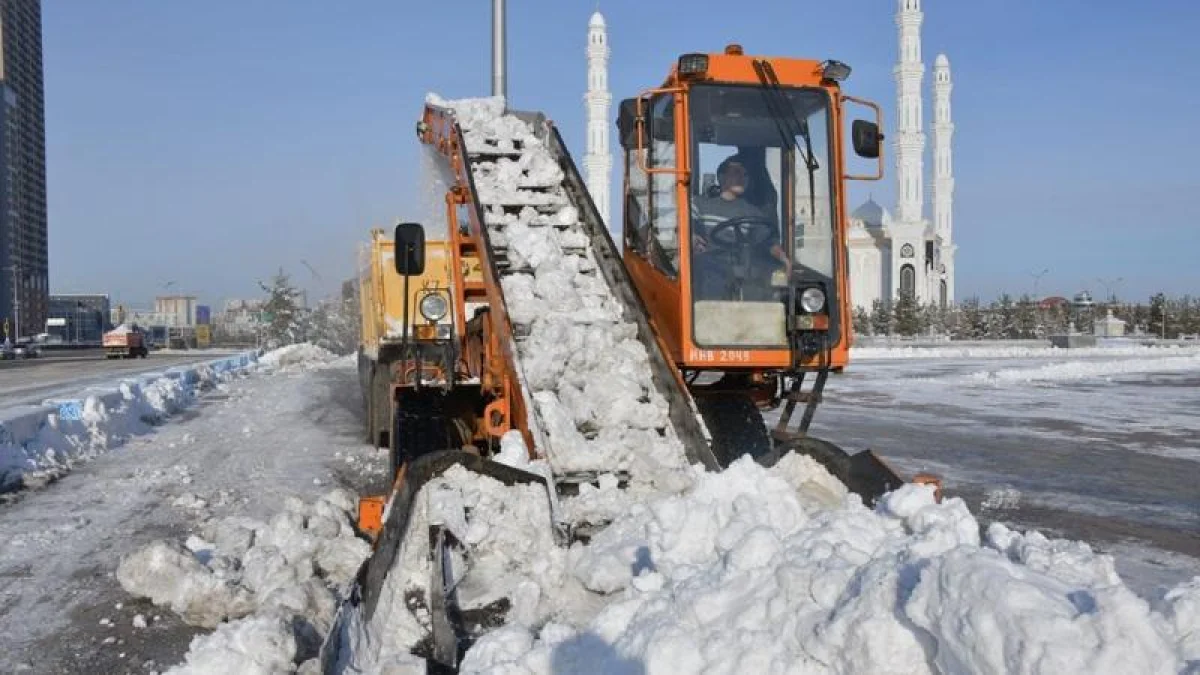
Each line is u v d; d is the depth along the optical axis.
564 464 5.65
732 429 7.07
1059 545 4.12
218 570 6.34
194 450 13.21
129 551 7.54
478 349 7.45
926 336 64.81
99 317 149.12
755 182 6.96
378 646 4.32
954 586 2.97
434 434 7.17
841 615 3.26
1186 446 13.92
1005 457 12.79
